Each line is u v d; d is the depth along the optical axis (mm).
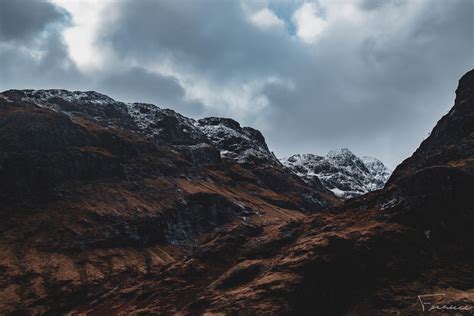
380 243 166875
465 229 167500
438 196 175250
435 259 160125
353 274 159500
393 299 147125
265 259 187125
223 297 162750
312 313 150875
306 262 164625
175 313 165000
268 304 151500
